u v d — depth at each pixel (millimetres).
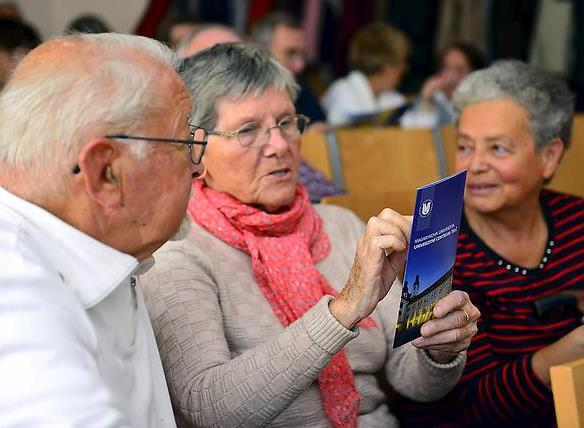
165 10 5594
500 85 2131
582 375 1232
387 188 3221
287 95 1847
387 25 4902
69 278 1240
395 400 2061
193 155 1346
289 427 1710
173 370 1584
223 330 1680
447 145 3342
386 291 1496
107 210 1259
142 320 1459
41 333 1105
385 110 4465
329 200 2164
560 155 2180
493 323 2057
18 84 1232
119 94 1234
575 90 5484
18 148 1222
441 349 1728
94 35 1345
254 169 1808
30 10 5855
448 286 1541
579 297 2066
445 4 5688
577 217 2182
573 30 5477
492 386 1895
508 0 5617
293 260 1810
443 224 1427
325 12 5809
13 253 1154
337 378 1746
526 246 2129
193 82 1813
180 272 1673
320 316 1464
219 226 1784
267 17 4633
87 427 1072
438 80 4508
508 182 2094
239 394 1485
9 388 1070
